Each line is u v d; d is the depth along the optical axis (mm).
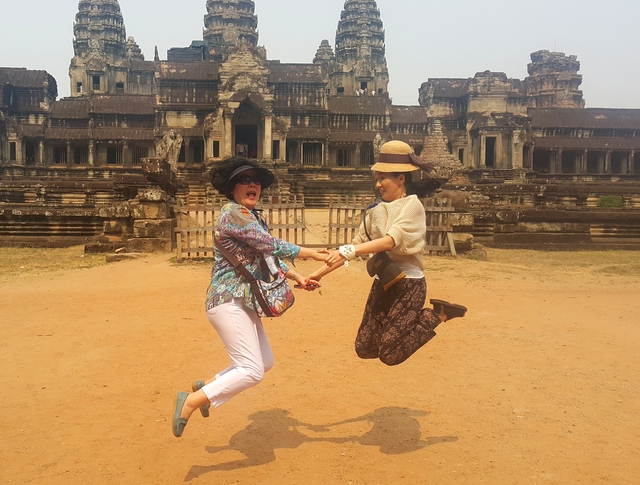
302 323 9195
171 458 4543
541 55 102250
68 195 44562
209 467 4391
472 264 16531
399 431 5012
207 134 62531
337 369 6797
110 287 12883
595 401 5746
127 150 69812
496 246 24281
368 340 4875
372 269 4645
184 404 4281
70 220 24703
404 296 4617
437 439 4859
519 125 74062
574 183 71875
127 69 92750
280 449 4691
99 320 9477
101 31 95938
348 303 10820
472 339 8141
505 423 5195
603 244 24453
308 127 68312
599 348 7711
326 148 67312
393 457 4531
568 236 24422
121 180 28281
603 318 9586
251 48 63281
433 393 5969
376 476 4234
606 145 78062
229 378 4344
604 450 4668
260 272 4562
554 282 13695
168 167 21875
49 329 8859
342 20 100188
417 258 4707
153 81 93312
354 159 69188
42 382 6402
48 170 68875
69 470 4363
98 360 7207
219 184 4645
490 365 6926
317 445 4758
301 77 69250
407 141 73500
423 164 4738
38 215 24516
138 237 19312
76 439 4914
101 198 44500
